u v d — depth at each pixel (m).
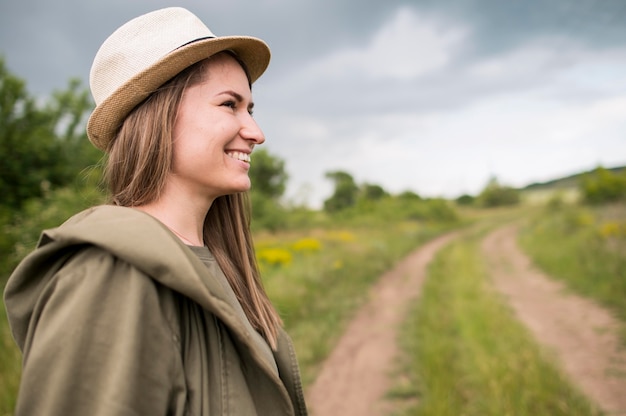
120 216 0.71
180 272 0.67
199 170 0.88
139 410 0.61
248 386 0.83
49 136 11.67
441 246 22.36
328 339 6.21
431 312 7.43
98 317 0.63
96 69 0.91
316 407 4.38
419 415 3.88
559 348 5.52
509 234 28.23
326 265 10.65
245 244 1.24
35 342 0.63
